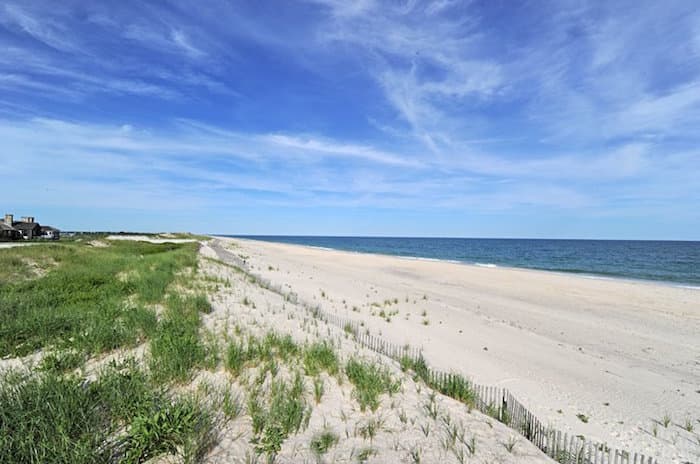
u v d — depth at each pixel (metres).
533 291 19.89
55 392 3.51
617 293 19.45
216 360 5.12
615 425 5.76
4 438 2.77
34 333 5.90
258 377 4.73
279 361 5.55
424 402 4.54
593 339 11.06
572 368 8.25
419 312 13.54
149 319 6.76
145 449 2.87
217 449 3.15
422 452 3.38
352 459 3.20
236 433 3.44
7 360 5.00
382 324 11.31
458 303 16.02
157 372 4.38
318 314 11.13
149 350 5.36
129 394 3.64
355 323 10.93
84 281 11.01
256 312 9.43
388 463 3.18
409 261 40.25
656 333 11.88
